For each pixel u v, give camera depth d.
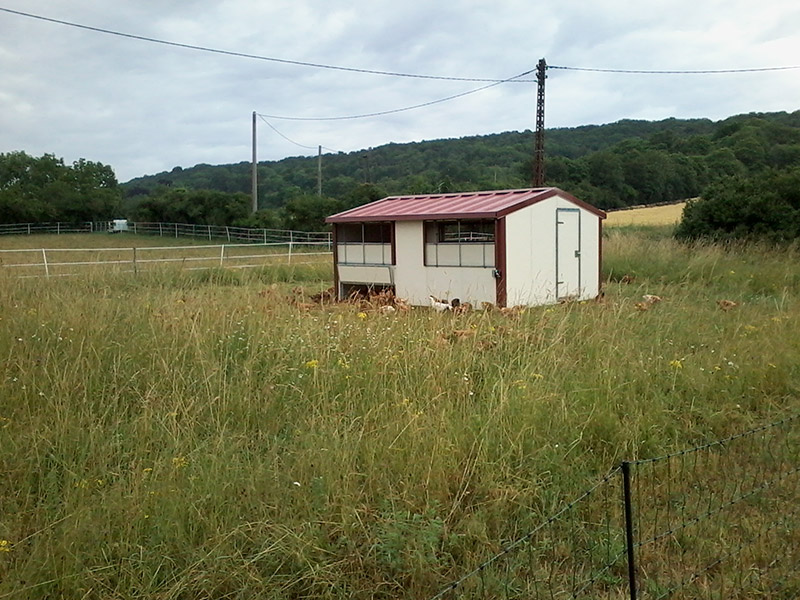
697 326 10.95
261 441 6.04
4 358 7.11
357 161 98.88
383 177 91.81
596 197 65.25
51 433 5.77
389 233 18.08
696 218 27.33
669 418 7.10
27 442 5.62
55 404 6.30
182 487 4.91
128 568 4.18
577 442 6.25
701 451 6.38
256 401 6.62
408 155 98.81
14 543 4.41
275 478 5.11
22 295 9.70
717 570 4.68
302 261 28.23
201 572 4.14
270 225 54.38
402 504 5.04
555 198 17.05
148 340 7.72
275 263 25.86
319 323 8.95
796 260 21.41
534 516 5.16
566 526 5.05
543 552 4.76
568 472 5.83
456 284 16.59
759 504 5.57
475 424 6.20
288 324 8.47
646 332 10.22
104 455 5.54
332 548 4.54
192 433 5.86
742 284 18.20
